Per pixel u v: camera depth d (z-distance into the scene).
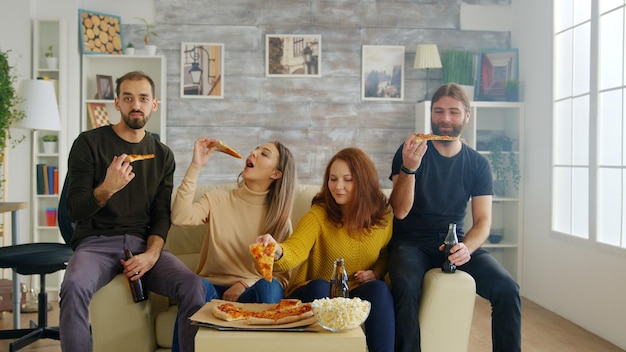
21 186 5.06
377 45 5.52
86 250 2.66
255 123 5.48
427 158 2.96
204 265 2.92
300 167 5.52
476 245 2.81
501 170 5.16
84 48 5.20
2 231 4.70
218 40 5.45
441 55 5.52
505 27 5.56
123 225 2.81
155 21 5.41
